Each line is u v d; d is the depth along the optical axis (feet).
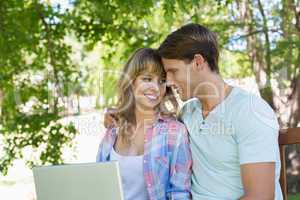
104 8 15.69
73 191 6.07
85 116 13.16
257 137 6.29
